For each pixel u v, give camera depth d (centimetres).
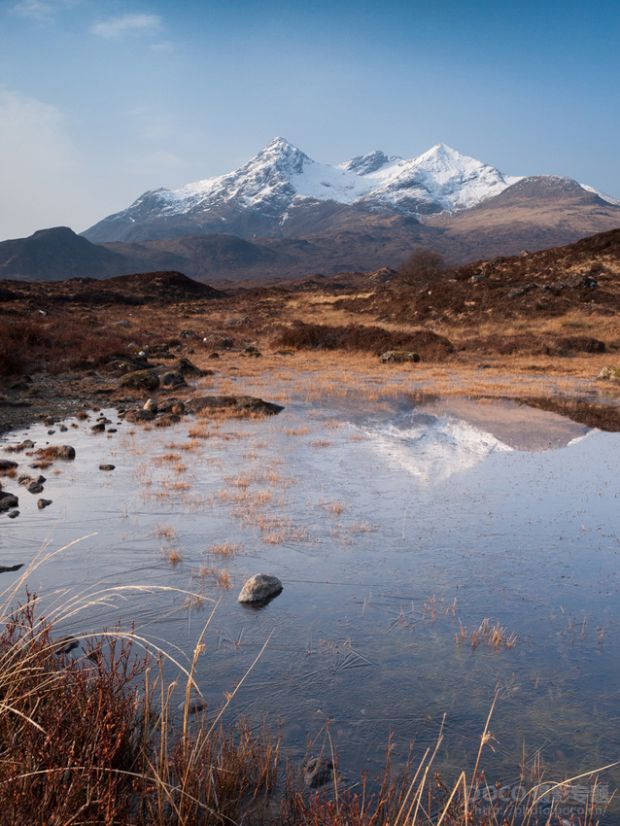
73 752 287
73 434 1405
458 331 4222
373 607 582
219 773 330
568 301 4450
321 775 351
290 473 1072
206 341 3922
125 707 342
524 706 435
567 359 3278
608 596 615
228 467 1106
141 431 1451
